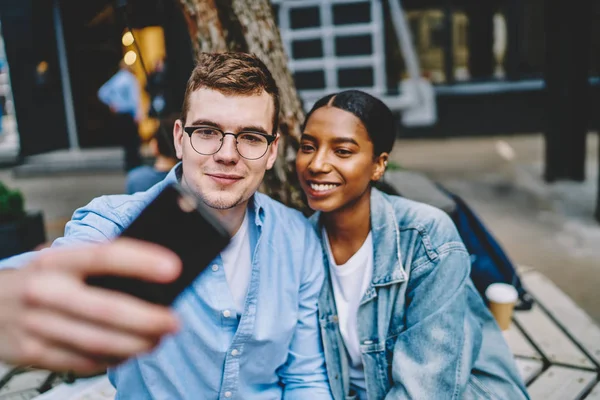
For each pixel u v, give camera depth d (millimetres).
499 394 1645
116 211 1352
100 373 2250
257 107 1330
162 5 3035
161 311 452
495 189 6574
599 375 2205
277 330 1478
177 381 1370
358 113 1539
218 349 1381
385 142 1623
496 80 10422
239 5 2193
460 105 10445
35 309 432
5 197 3982
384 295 1646
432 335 1554
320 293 1680
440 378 1527
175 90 4289
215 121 1309
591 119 10453
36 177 8391
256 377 1497
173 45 4199
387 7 9586
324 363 1676
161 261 449
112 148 9406
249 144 1341
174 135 1457
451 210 2504
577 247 4586
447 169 7863
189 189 1380
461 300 1587
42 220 4238
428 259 1625
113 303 438
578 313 2752
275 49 2289
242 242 1479
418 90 8109
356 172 1553
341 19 8438
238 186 1348
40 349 438
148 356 1349
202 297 1367
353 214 1649
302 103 2420
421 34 10250
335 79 8570
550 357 2340
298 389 1602
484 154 8914
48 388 2246
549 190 6391
